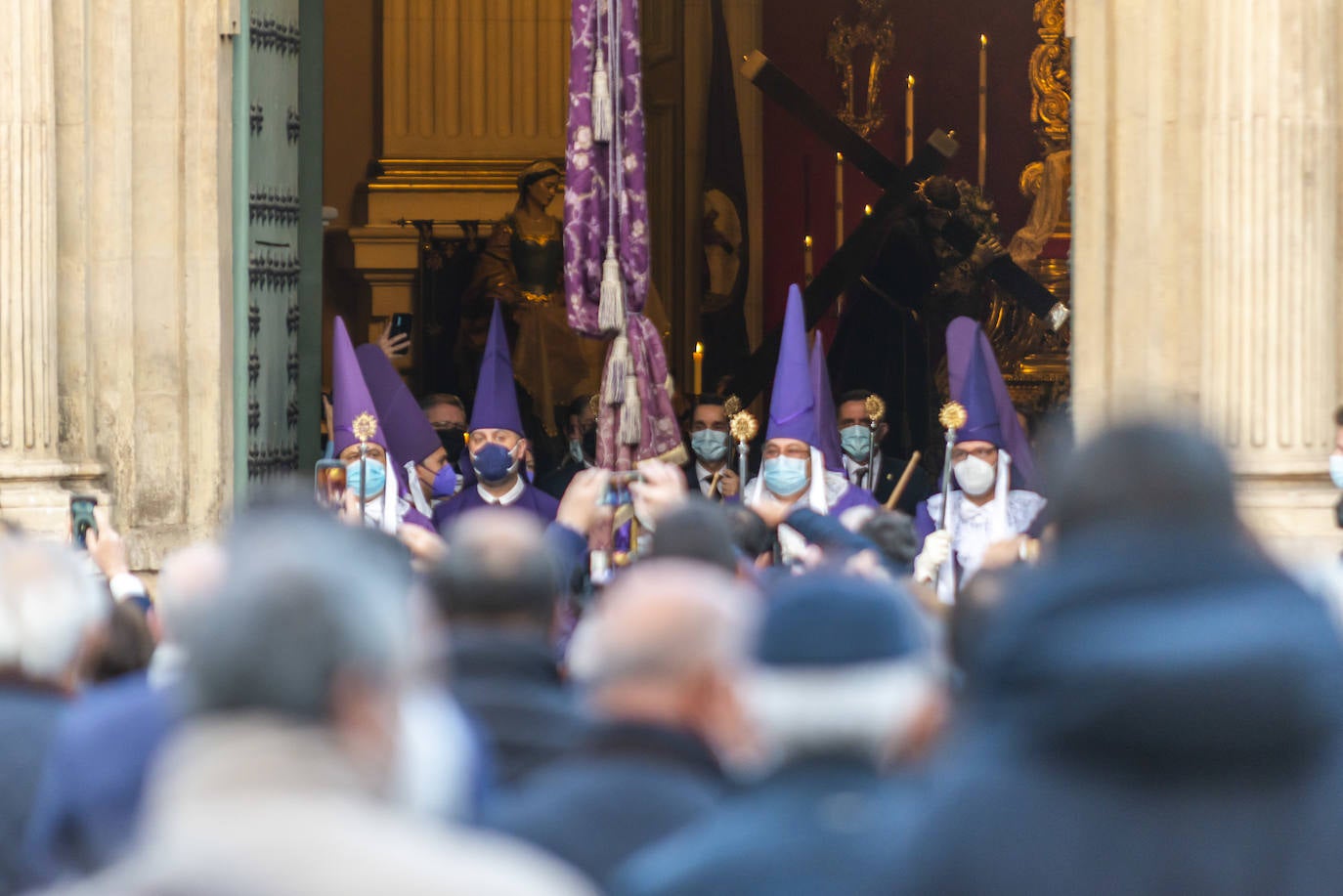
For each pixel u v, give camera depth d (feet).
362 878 21.85
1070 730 25.99
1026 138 191.31
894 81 192.85
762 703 33.09
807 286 160.15
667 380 107.76
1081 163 106.11
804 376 103.04
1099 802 25.90
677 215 184.75
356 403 106.83
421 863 22.18
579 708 43.32
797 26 192.75
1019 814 26.09
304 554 24.77
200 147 107.34
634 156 107.55
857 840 31.42
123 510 106.01
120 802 39.88
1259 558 27.12
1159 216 104.22
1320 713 25.57
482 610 44.06
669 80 185.26
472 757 38.68
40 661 45.32
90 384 106.01
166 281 106.83
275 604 23.90
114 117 106.32
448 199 182.91
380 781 23.93
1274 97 102.47
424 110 185.68
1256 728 25.41
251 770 22.88
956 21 192.44
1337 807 25.71
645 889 32.27
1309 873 25.36
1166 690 25.48
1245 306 102.22
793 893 31.01
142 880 21.80
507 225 172.55
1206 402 102.68
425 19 185.78
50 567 46.29
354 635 23.98
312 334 116.37
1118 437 28.43
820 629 32.91
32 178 102.53
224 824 22.30
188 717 23.93
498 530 45.09
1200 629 25.94
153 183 107.04
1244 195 102.42
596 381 168.76
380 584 25.03
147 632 53.57
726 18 190.49
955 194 160.76
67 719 43.29
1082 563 27.25
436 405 129.59
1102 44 105.70
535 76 185.47
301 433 115.75
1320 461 102.01
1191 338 103.71
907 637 33.24
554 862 35.35
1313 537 100.12
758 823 32.17
